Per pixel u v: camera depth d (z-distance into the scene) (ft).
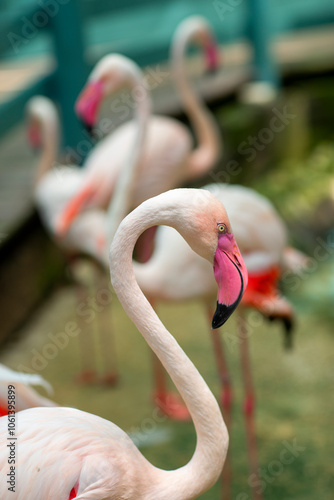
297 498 19.13
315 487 19.49
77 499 10.99
